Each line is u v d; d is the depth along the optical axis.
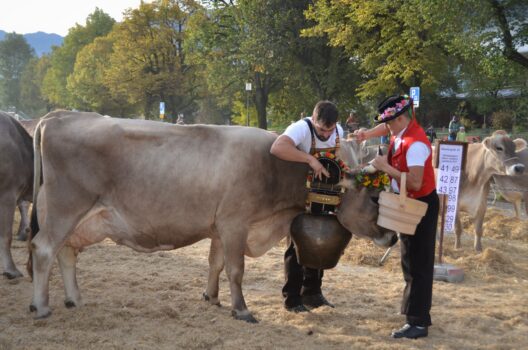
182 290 6.31
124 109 65.44
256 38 34.69
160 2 51.31
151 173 5.07
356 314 5.64
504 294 6.73
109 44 61.69
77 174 5.08
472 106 34.91
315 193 5.09
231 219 5.12
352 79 34.59
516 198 9.90
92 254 8.02
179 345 4.59
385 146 9.36
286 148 4.90
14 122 6.98
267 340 4.76
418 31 23.92
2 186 6.69
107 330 4.93
